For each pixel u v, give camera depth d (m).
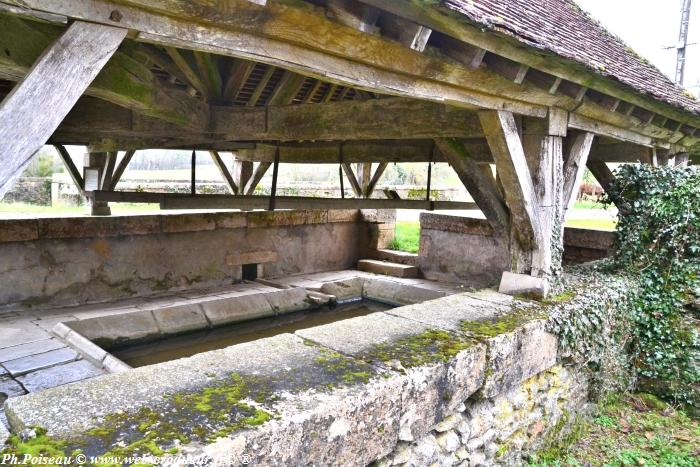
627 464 3.60
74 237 5.12
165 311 5.11
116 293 5.50
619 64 4.28
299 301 6.27
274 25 1.88
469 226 6.63
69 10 1.43
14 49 2.06
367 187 7.27
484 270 6.59
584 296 3.96
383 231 8.09
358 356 2.46
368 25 1.96
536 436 3.44
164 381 2.04
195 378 2.09
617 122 4.47
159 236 5.82
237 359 2.33
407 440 2.31
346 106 4.08
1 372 3.30
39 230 4.86
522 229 3.83
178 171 18.92
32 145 1.39
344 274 7.56
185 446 1.56
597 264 5.12
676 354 4.53
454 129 3.64
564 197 4.31
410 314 3.28
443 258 7.02
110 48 1.53
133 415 1.75
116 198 5.75
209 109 4.34
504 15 2.72
